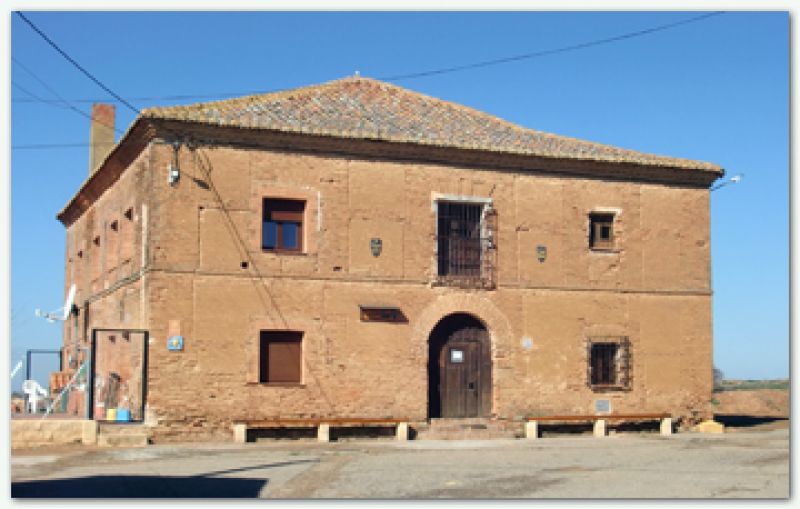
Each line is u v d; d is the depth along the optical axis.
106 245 28.33
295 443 22.98
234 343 23.28
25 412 31.44
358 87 29.19
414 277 25.17
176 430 22.52
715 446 22.88
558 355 26.38
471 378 25.86
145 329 22.80
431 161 25.66
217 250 23.38
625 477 16.88
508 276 26.14
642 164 27.41
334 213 24.59
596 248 27.33
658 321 27.56
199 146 23.47
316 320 24.16
